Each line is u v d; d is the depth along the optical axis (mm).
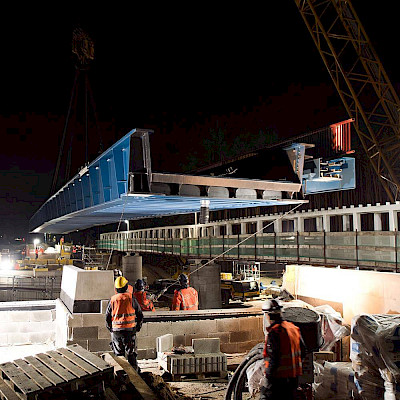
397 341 6098
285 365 5152
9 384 5996
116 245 53594
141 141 8445
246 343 9875
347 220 20594
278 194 10523
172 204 11156
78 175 13383
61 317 10445
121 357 7793
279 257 22172
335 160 23156
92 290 9414
